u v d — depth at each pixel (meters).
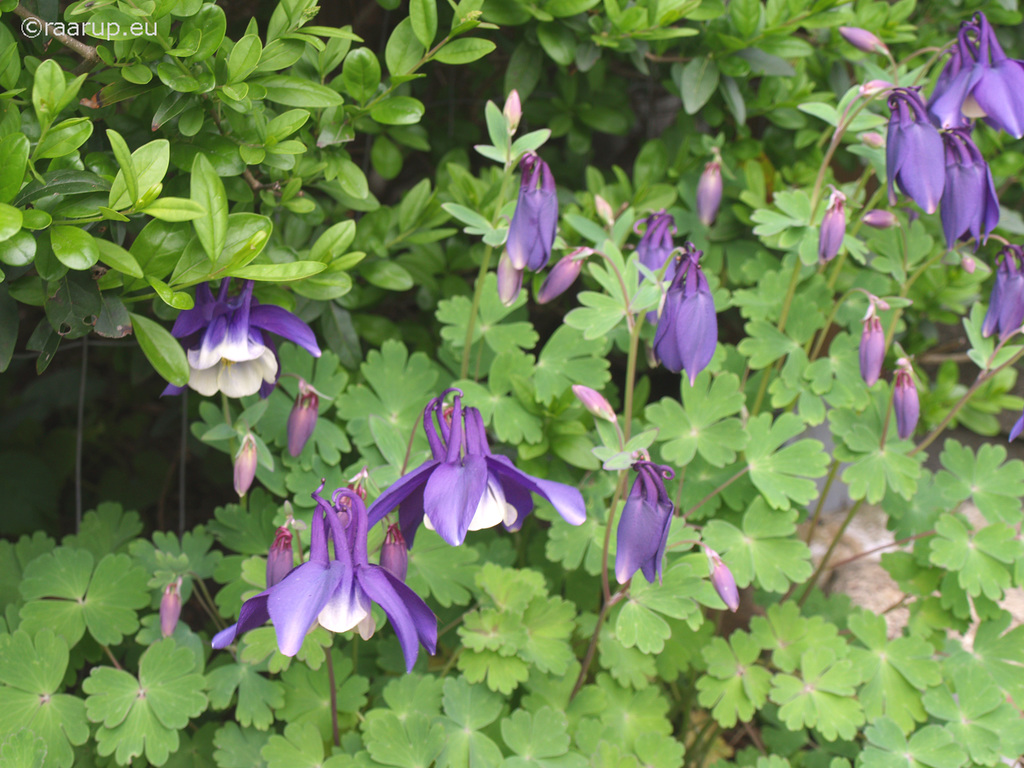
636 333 0.45
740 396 0.48
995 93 0.44
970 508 0.62
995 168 0.59
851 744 0.49
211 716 0.48
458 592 0.46
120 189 0.37
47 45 0.43
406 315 0.59
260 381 0.42
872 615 0.48
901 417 0.47
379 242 0.50
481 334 0.50
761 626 0.47
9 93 0.38
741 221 0.56
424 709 0.45
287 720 0.45
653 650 0.44
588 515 0.48
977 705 0.46
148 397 0.65
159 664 0.44
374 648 0.50
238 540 0.48
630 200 0.55
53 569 0.46
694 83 0.52
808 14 0.50
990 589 0.47
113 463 0.65
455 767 0.43
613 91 0.55
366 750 0.43
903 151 0.44
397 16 0.54
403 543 0.39
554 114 0.55
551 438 0.49
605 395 0.54
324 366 0.48
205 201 0.38
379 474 0.46
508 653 0.45
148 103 0.43
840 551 0.61
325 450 0.47
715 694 0.47
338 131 0.45
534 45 0.51
